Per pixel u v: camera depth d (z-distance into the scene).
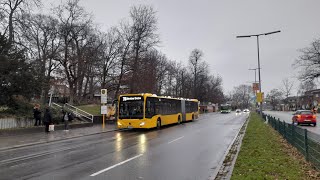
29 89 24.77
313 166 10.23
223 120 46.81
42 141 19.08
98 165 11.19
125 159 12.47
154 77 46.00
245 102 171.75
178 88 87.50
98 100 57.22
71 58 40.59
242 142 17.09
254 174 8.83
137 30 41.34
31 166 11.17
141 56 42.03
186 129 28.88
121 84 42.09
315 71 51.53
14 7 33.41
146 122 26.80
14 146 16.83
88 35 43.69
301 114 32.78
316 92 118.31
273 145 15.59
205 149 15.42
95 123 35.00
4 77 23.11
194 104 45.16
